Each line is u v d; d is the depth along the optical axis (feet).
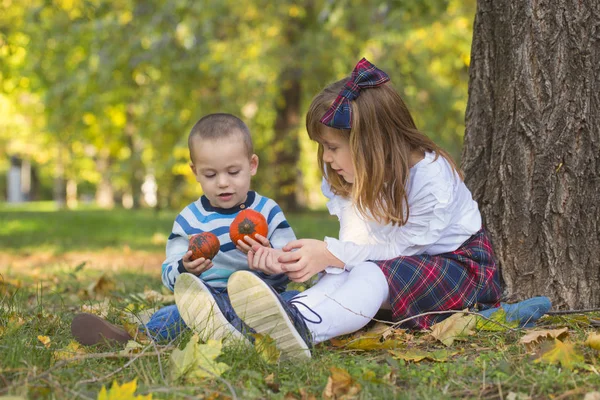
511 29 10.52
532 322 9.28
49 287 14.75
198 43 34.53
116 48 33.40
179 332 8.95
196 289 8.04
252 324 7.78
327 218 42.50
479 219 9.86
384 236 9.77
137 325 8.96
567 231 10.18
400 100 9.53
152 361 7.68
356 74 9.24
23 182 136.87
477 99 11.18
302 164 52.65
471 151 11.23
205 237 8.86
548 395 6.60
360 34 39.78
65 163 90.94
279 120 46.73
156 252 24.16
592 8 10.02
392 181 9.33
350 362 7.59
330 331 8.23
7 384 6.69
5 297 11.54
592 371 7.16
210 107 40.93
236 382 6.98
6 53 35.68
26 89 42.91
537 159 10.30
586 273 10.16
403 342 8.52
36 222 38.50
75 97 42.60
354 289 8.53
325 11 34.24
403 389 6.98
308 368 7.32
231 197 9.41
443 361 7.77
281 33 41.65
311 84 43.32
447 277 9.18
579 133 10.12
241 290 7.70
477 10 11.16
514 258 10.48
